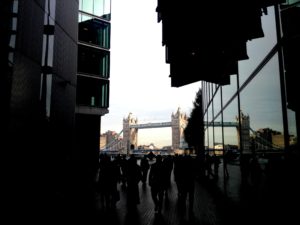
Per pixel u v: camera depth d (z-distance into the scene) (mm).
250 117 10070
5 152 9102
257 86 9070
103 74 34062
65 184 14695
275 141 7215
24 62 10570
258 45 8953
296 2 6133
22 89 10383
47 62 12922
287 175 6391
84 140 31641
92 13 34031
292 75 6219
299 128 5875
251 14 8844
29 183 10602
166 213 8805
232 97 13586
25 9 10664
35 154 11336
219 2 9719
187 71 14273
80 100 31375
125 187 15875
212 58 13094
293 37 6227
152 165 9289
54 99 13711
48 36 13055
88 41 33281
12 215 8266
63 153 14852
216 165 20078
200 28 10523
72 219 7785
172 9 12266
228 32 9805
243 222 7184
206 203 10516
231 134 14000
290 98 6336
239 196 11227
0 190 8594
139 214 8641
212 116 22156
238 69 12188
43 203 10211
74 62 17312
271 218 7352
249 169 10000
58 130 14188
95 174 23750
